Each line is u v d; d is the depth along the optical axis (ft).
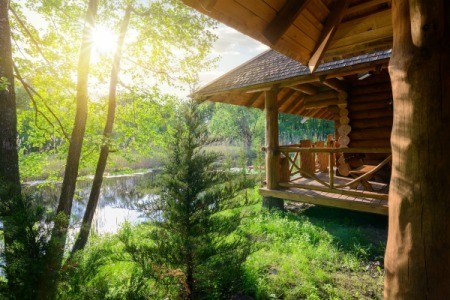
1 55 13.33
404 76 4.67
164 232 10.43
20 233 6.40
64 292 6.60
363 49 9.77
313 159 29.53
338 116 28.58
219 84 26.53
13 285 6.13
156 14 22.70
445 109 4.38
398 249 4.73
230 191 10.67
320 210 22.84
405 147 4.66
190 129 10.22
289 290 11.64
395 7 4.99
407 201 4.61
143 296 8.09
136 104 25.84
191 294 10.18
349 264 13.64
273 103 23.17
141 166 76.64
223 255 10.50
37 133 23.18
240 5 6.30
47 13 20.35
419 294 4.45
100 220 33.50
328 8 8.21
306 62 9.87
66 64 20.59
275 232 17.69
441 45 4.38
